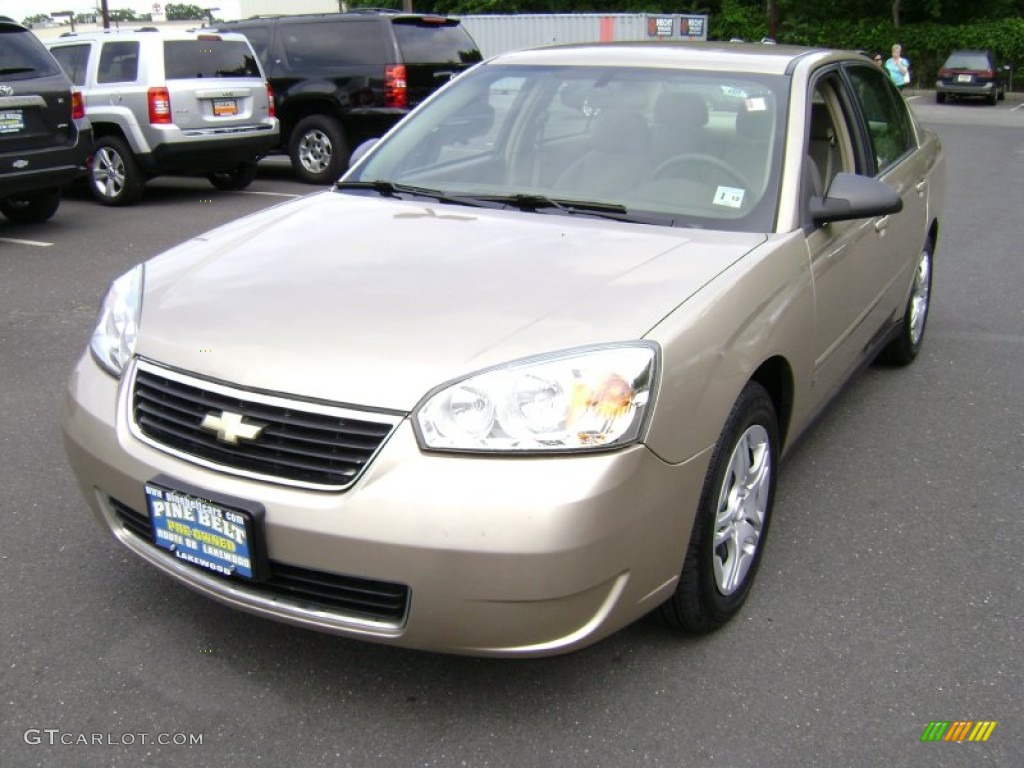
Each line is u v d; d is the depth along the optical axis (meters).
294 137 12.58
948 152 16.81
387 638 2.40
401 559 2.29
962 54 32.00
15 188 8.30
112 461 2.68
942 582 3.33
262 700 2.68
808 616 3.11
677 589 2.72
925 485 4.07
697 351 2.58
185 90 10.49
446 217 3.37
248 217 3.62
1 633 2.95
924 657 2.91
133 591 3.17
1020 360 5.67
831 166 3.95
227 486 2.45
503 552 2.25
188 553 2.57
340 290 2.77
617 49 4.08
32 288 7.01
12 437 4.37
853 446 4.45
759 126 3.54
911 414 4.84
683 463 2.52
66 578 3.24
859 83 4.44
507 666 2.83
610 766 2.46
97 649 2.88
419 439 2.31
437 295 2.70
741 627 3.04
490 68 4.18
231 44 11.11
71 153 8.70
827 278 3.43
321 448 2.38
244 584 2.56
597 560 2.32
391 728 2.58
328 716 2.62
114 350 2.87
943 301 6.95
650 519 2.43
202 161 10.83
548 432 2.31
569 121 3.77
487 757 2.49
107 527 2.85
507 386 2.34
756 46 4.19
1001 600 3.23
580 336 2.47
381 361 2.42
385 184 3.77
